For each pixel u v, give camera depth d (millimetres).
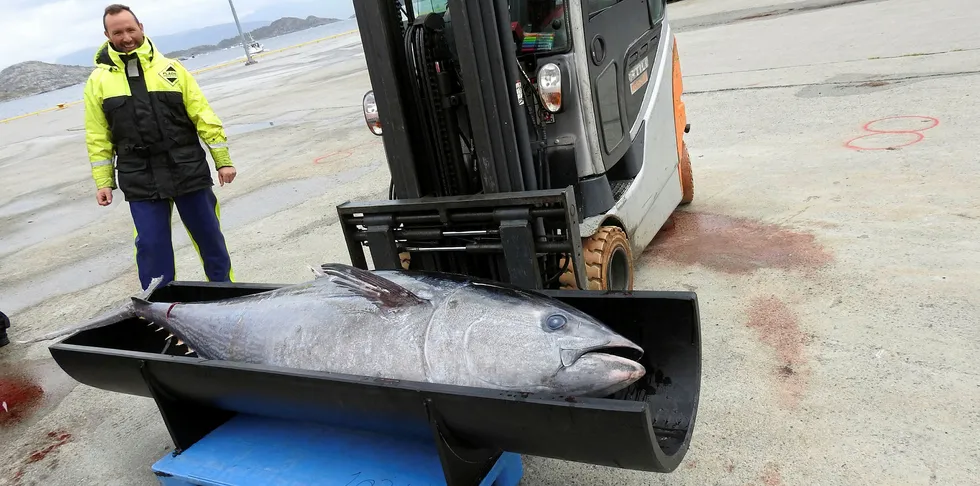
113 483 2721
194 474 2234
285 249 5137
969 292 2936
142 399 3377
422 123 2742
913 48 7516
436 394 1718
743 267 3562
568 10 2752
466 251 2627
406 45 2623
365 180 6832
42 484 2793
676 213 4512
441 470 1996
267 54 37188
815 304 3082
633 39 3436
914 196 4008
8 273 5914
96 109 3529
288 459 2201
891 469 2088
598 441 1604
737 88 7461
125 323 2926
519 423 1665
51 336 2658
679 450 1796
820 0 12578
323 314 2223
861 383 2500
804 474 2129
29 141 16328
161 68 3539
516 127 2609
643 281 3596
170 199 3713
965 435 2174
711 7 14648
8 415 3410
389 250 2783
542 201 2377
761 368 2693
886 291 3068
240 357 2391
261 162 8656
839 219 3910
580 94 2836
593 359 1810
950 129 4973
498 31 2477
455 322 1976
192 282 2998
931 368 2514
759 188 4648
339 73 17828
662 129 3801
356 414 1968
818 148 5191
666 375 2129
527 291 2105
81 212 7898
